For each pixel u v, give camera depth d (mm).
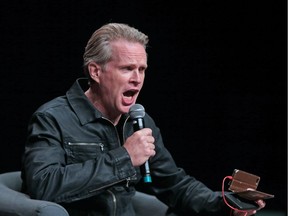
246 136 6211
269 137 6223
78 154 3143
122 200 3240
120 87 3143
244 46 6066
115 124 3336
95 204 3127
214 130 6141
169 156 3574
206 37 6016
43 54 5660
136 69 3152
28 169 2949
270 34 6043
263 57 6086
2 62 5629
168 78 6012
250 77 6109
